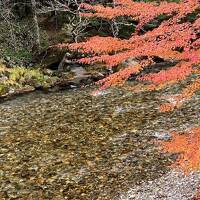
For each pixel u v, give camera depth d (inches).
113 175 459.5
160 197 407.8
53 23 1021.2
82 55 907.4
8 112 692.7
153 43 215.5
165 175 446.9
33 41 957.2
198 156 214.4
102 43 226.8
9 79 829.2
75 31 935.0
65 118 641.6
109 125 599.2
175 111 621.9
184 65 215.5
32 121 641.0
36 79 837.2
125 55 218.1
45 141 563.2
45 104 719.1
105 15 228.2
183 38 208.8
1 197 433.7
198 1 213.6
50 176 469.7
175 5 218.4
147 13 220.2
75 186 444.5
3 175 478.6
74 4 899.4
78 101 717.3
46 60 923.4
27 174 477.7
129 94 719.1
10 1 1021.2
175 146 237.5
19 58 921.5
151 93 712.4
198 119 585.0
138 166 473.1
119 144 534.0
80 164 491.2
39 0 1013.2
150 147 515.5
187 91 230.5
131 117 620.1
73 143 550.0
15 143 563.2
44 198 426.9
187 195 403.2
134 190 426.6
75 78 834.2
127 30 946.7
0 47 933.2
